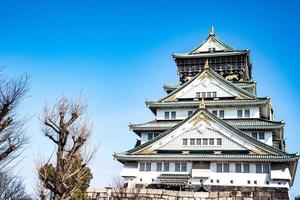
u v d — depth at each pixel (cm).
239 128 5547
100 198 4125
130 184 5262
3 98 2159
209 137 5347
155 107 6288
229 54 7056
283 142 6234
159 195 4100
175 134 5478
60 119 2930
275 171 4872
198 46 7469
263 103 5747
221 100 6016
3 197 3117
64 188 2777
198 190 4875
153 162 5366
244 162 5041
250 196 4206
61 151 2856
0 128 2089
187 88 6384
